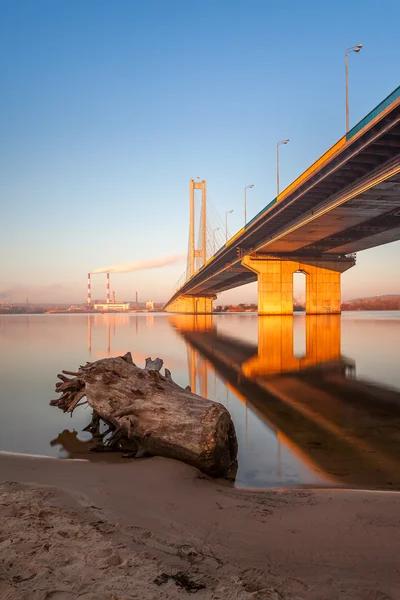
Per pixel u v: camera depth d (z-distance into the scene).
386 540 3.43
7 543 2.83
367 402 10.59
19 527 3.15
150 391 6.94
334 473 5.71
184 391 7.24
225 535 3.49
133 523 3.60
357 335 33.81
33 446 6.86
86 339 30.91
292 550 3.24
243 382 13.48
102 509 3.91
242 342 28.16
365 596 2.57
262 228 55.16
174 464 5.66
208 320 76.56
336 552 3.22
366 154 29.14
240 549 3.24
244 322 63.66
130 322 70.00
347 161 29.88
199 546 3.24
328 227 47.84
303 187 38.34
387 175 28.75
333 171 32.00
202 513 4.00
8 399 10.77
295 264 71.06
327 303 72.56
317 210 41.34
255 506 4.24
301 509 4.16
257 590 2.55
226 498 4.52
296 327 45.09
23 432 7.75
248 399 10.96
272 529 3.64
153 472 5.32
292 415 9.27
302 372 15.55
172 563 2.78
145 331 41.84
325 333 36.25
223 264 86.00
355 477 5.54
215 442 5.60
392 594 2.60
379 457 6.43
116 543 2.99
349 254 73.56
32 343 27.36
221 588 2.45
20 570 2.46
